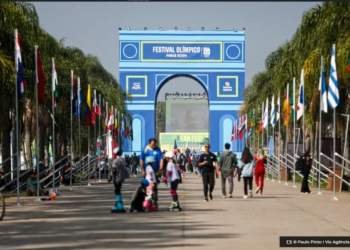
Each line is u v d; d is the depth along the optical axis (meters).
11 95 31.34
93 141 58.66
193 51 95.12
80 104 44.31
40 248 13.48
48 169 34.44
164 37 94.81
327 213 20.44
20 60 25.53
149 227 17.00
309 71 34.75
